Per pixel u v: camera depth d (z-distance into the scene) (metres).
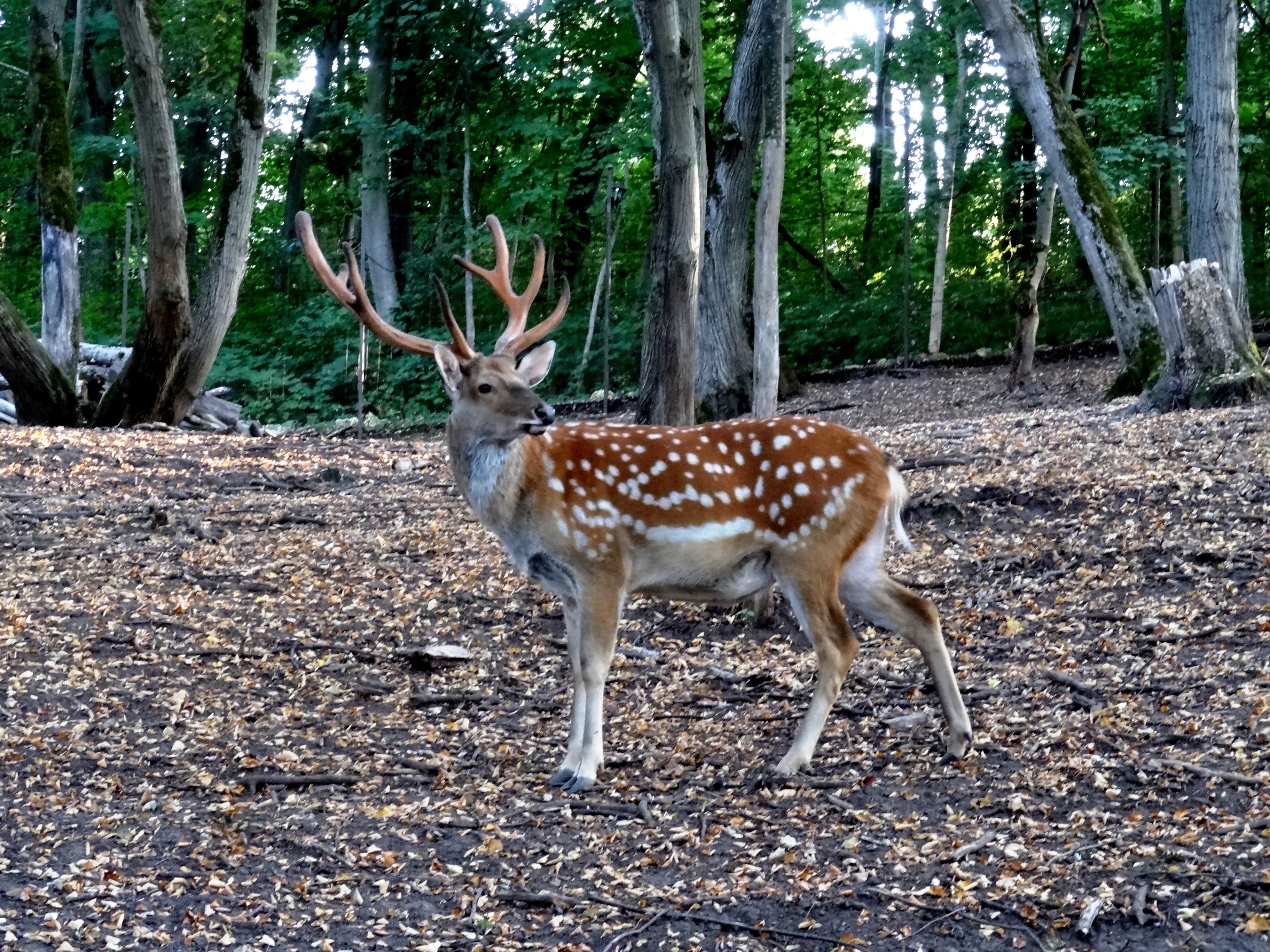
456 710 6.37
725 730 5.99
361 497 10.66
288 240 29.69
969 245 24.59
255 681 6.65
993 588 7.49
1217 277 12.02
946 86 23.20
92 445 12.84
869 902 4.36
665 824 5.01
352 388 25.75
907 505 8.71
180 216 15.98
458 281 26.42
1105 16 22.53
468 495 5.46
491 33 24.81
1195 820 4.70
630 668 6.84
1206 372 11.90
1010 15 14.54
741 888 4.48
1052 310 22.52
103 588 8.04
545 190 23.70
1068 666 6.34
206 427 17.33
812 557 5.38
